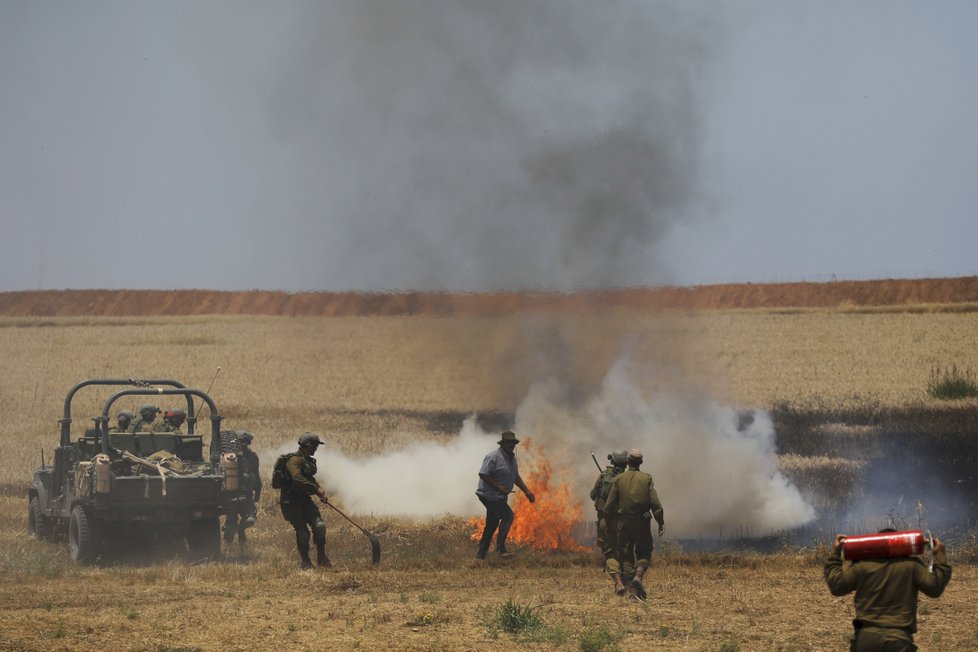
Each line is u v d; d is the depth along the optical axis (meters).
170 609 42.69
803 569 53.84
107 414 58.72
